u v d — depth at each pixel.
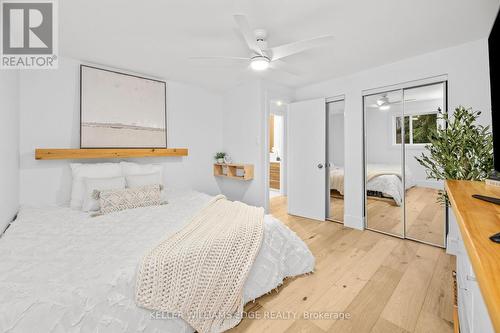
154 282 1.18
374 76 2.93
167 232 1.65
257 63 2.03
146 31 2.02
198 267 1.33
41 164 2.46
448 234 2.41
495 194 0.96
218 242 1.47
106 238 1.54
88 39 2.15
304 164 3.72
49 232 1.65
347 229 3.15
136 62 2.72
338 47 2.36
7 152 1.91
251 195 3.67
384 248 2.53
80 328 0.98
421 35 2.12
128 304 1.12
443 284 1.83
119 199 2.25
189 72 3.10
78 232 1.65
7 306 0.89
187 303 1.26
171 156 3.53
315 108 3.55
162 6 1.67
